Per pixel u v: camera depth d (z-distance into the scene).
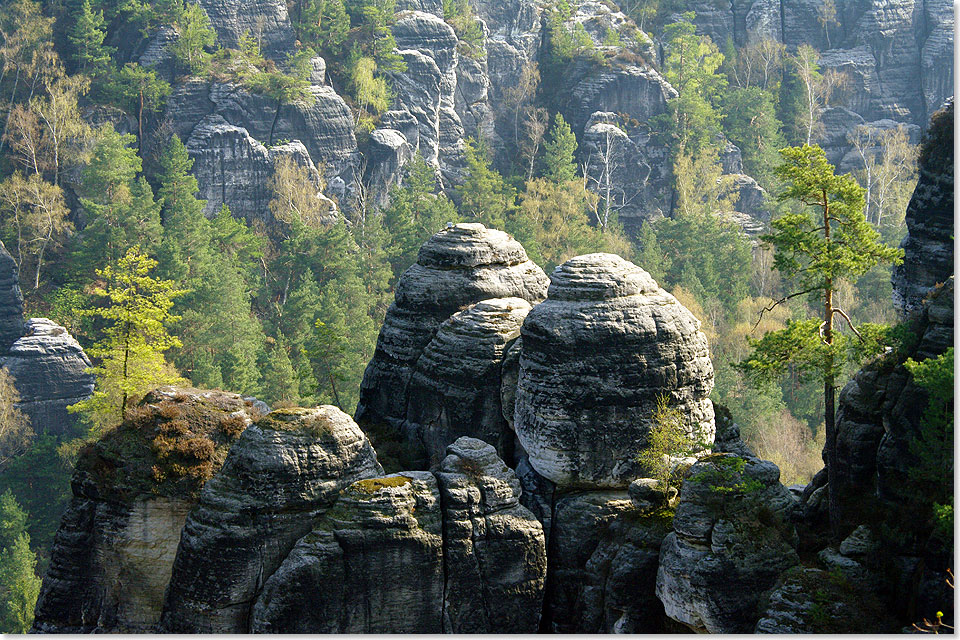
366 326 142.75
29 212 171.00
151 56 190.38
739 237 180.75
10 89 188.62
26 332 141.38
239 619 47.88
